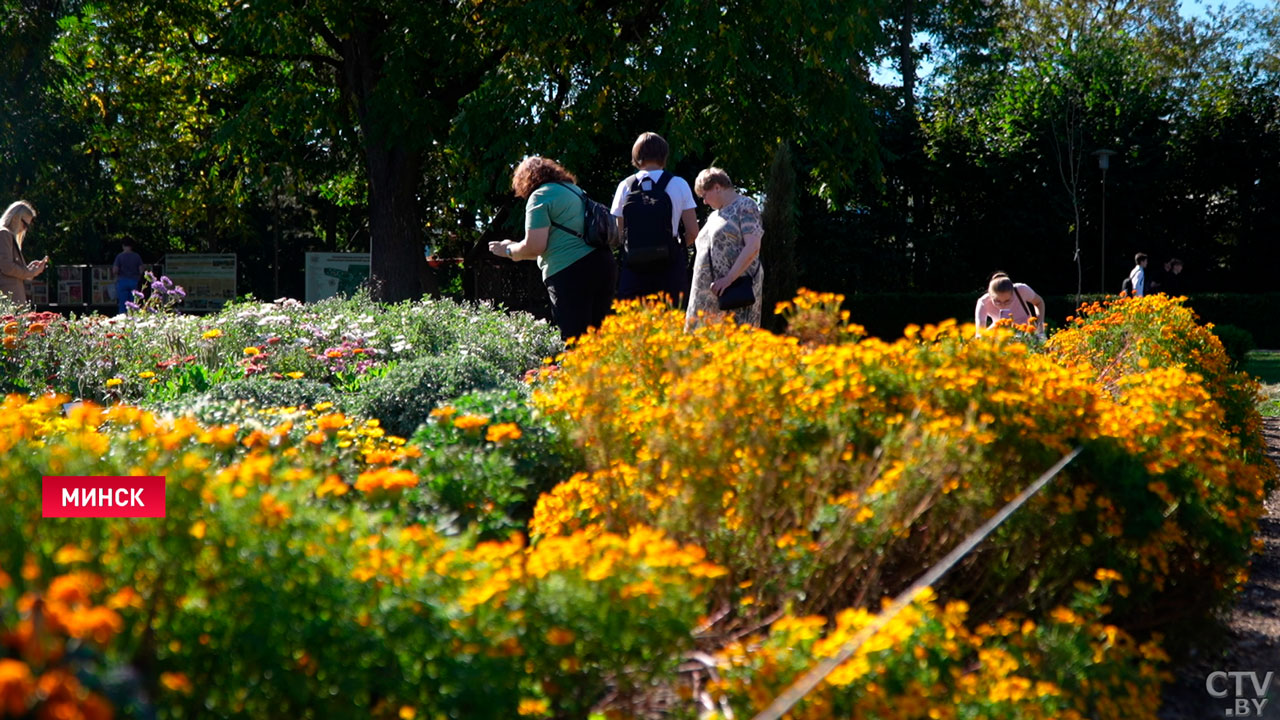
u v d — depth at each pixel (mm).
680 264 6801
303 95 19172
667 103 19562
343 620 2012
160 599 1934
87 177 29625
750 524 2938
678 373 3914
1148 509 3322
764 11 15922
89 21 22812
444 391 5496
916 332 3844
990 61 36281
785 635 2381
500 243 7012
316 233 36281
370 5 17750
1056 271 28266
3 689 1281
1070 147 26234
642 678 2271
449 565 2209
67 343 7508
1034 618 3232
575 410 3750
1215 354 7082
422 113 17703
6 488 2074
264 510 2102
